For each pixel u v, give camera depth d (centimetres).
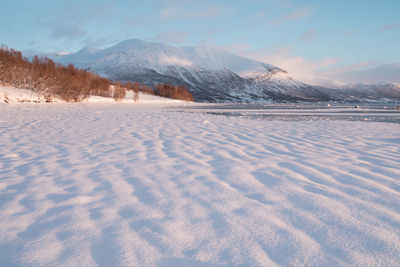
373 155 383
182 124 900
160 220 175
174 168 317
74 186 249
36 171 304
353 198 209
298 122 1029
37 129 718
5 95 2688
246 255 134
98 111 1672
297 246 141
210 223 170
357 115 1730
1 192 233
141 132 677
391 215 177
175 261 130
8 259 132
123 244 145
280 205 198
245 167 316
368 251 136
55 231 161
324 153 401
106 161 355
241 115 1642
